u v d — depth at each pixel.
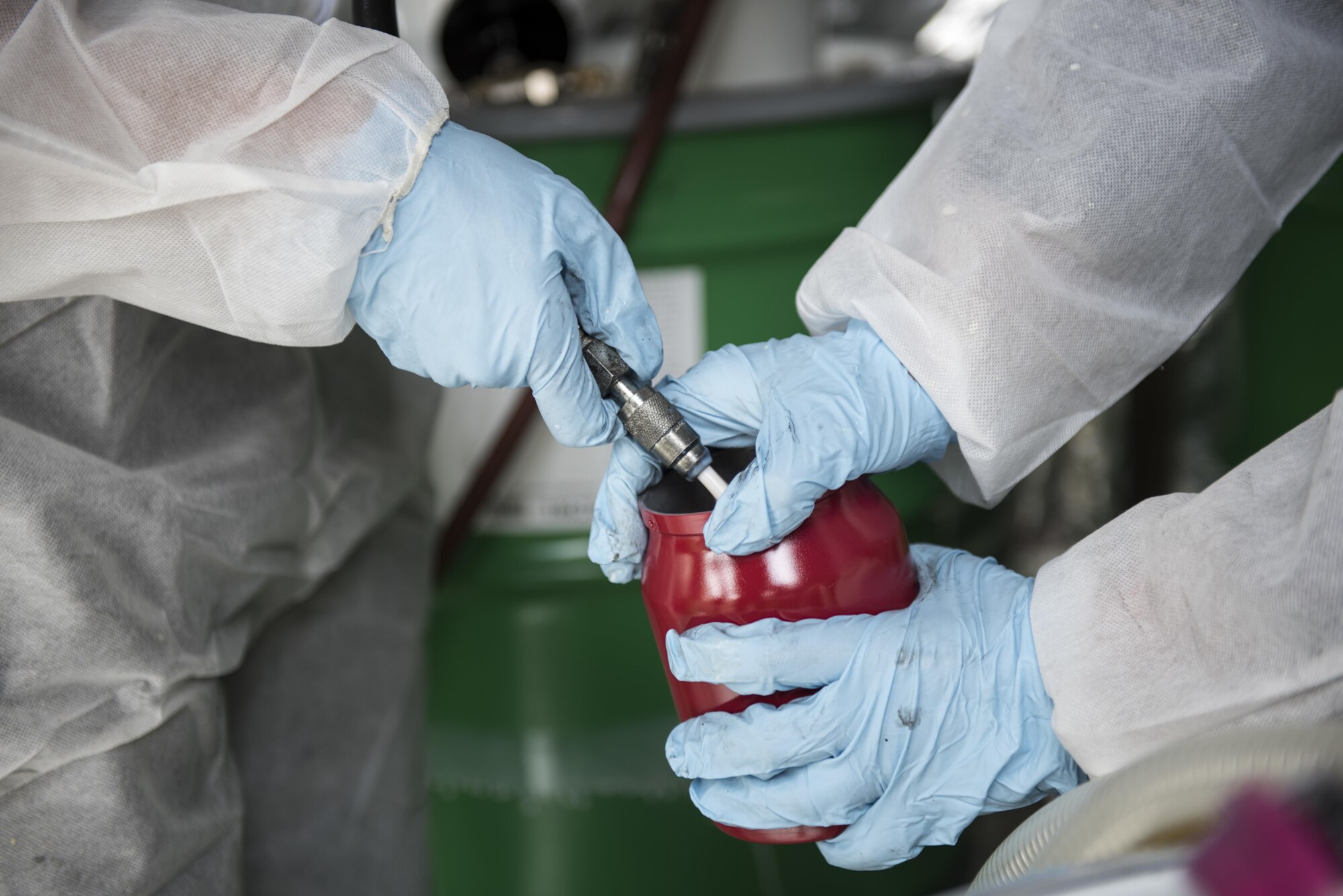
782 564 0.61
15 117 0.53
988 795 0.60
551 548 1.18
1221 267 0.71
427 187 0.60
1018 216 0.65
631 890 1.25
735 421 0.70
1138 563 0.56
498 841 1.26
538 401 0.65
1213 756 0.36
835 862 0.66
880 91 1.06
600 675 1.21
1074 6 0.68
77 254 0.56
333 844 0.96
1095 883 0.34
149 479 0.68
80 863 0.63
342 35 0.59
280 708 0.95
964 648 0.60
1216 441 1.63
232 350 0.79
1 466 0.58
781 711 0.61
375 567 1.05
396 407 1.06
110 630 0.63
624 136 1.07
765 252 1.09
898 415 0.67
